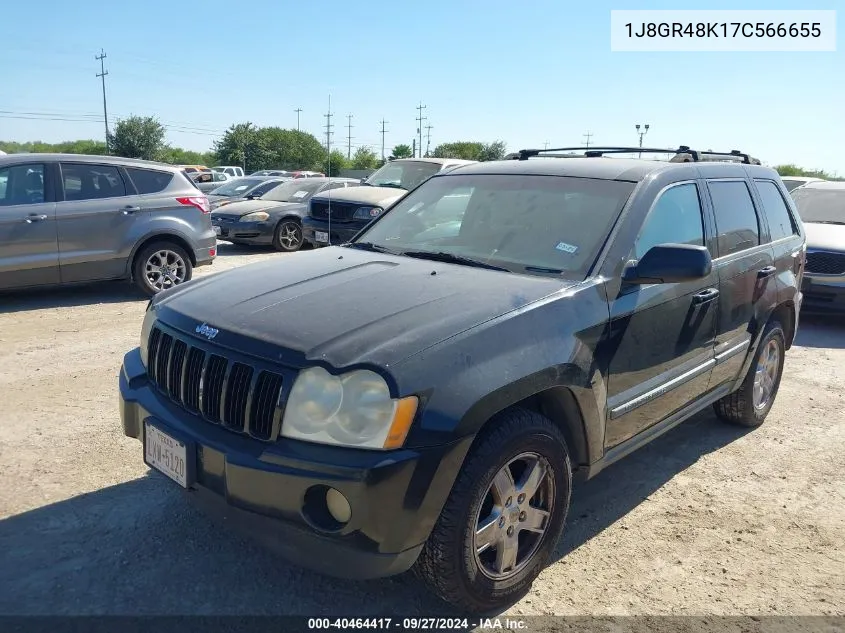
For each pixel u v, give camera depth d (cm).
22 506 354
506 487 277
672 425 390
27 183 798
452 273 329
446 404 245
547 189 382
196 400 278
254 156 7575
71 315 778
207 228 924
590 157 433
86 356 613
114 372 569
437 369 248
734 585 315
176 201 889
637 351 335
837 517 381
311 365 246
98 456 412
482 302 286
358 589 299
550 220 360
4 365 582
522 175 404
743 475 430
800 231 531
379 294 297
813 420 530
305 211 1400
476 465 257
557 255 338
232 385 262
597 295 314
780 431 505
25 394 512
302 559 249
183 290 335
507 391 262
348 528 235
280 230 1373
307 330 264
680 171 394
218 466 256
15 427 451
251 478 245
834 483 422
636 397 339
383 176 1226
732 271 415
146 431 291
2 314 777
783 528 367
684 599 303
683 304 366
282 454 242
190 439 266
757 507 390
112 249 843
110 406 493
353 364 242
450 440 244
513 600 294
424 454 240
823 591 312
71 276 824
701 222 398
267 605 287
